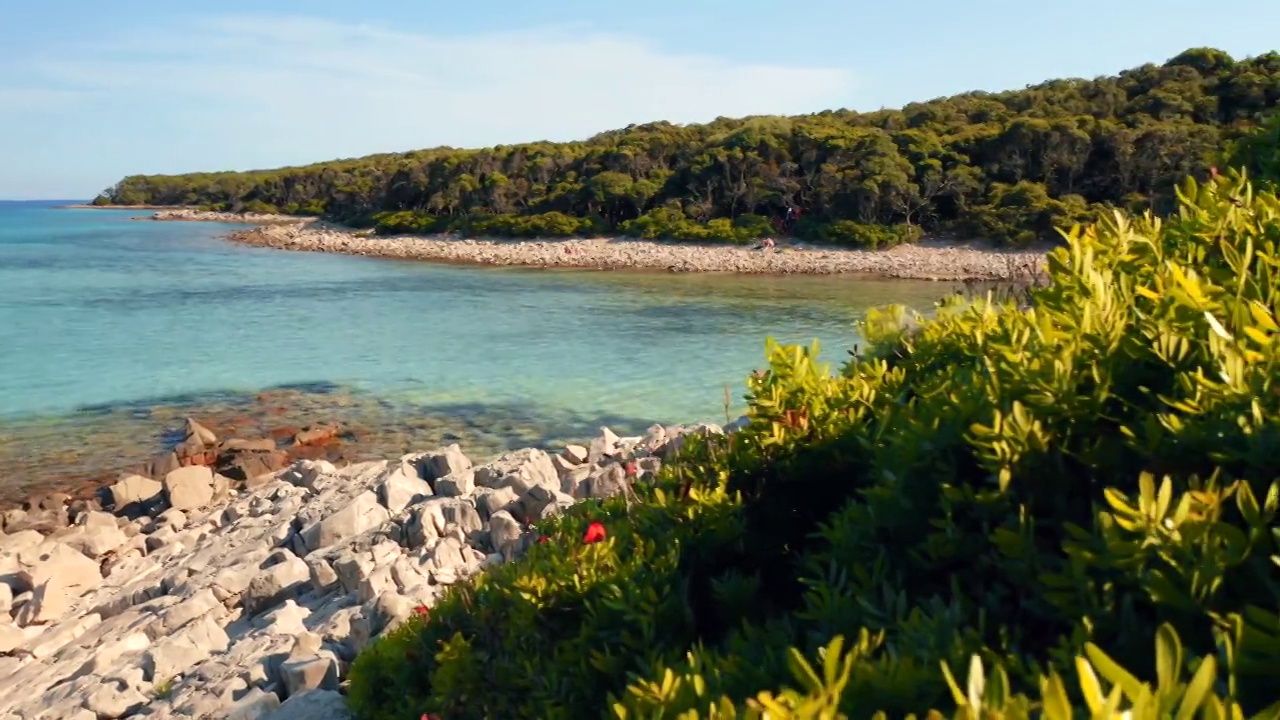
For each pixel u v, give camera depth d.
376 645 5.58
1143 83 72.75
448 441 18.22
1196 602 1.94
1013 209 58.41
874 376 4.29
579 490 11.27
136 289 44.53
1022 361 2.87
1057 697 1.44
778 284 47.00
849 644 2.53
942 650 2.21
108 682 7.72
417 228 80.31
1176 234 3.54
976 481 2.83
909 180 63.62
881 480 3.16
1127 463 2.52
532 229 72.56
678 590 3.51
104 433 19.08
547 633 3.77
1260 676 1.69
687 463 4.71
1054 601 2.17
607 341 29.06
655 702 2.38
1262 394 2.29
